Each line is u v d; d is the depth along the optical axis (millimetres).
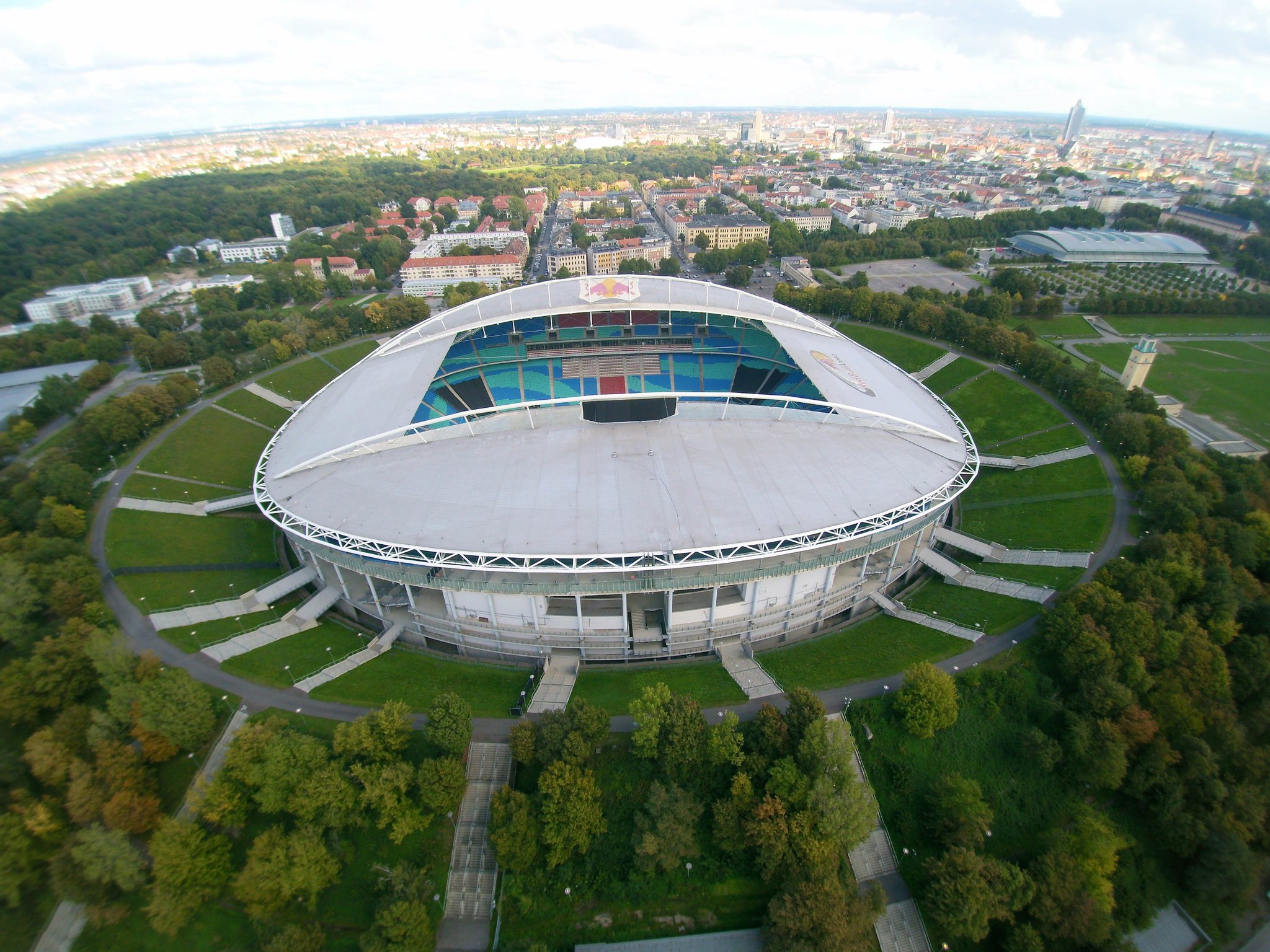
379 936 57281
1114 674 73000
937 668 78625
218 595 95062
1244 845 65188
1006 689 74562
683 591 87625
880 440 94250
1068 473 118000
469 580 79625
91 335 196000
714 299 123938
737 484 83375
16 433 139375
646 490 81875
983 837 63438
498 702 76375
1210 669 76438
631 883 61781
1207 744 70625
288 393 162125
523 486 82812
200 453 133875
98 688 77500
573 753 63688
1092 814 65125
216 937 60562
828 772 62344
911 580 101562
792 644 87500
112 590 94312
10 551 96312
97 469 124812
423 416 124312
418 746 69062
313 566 96688
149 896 61688
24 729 73625
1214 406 158375
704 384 134750
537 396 132750
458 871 63406
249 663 81562
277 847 58781
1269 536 95875
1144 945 63781
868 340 180750
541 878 62156
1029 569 96500
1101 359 182375
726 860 63156
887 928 61156
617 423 94500
